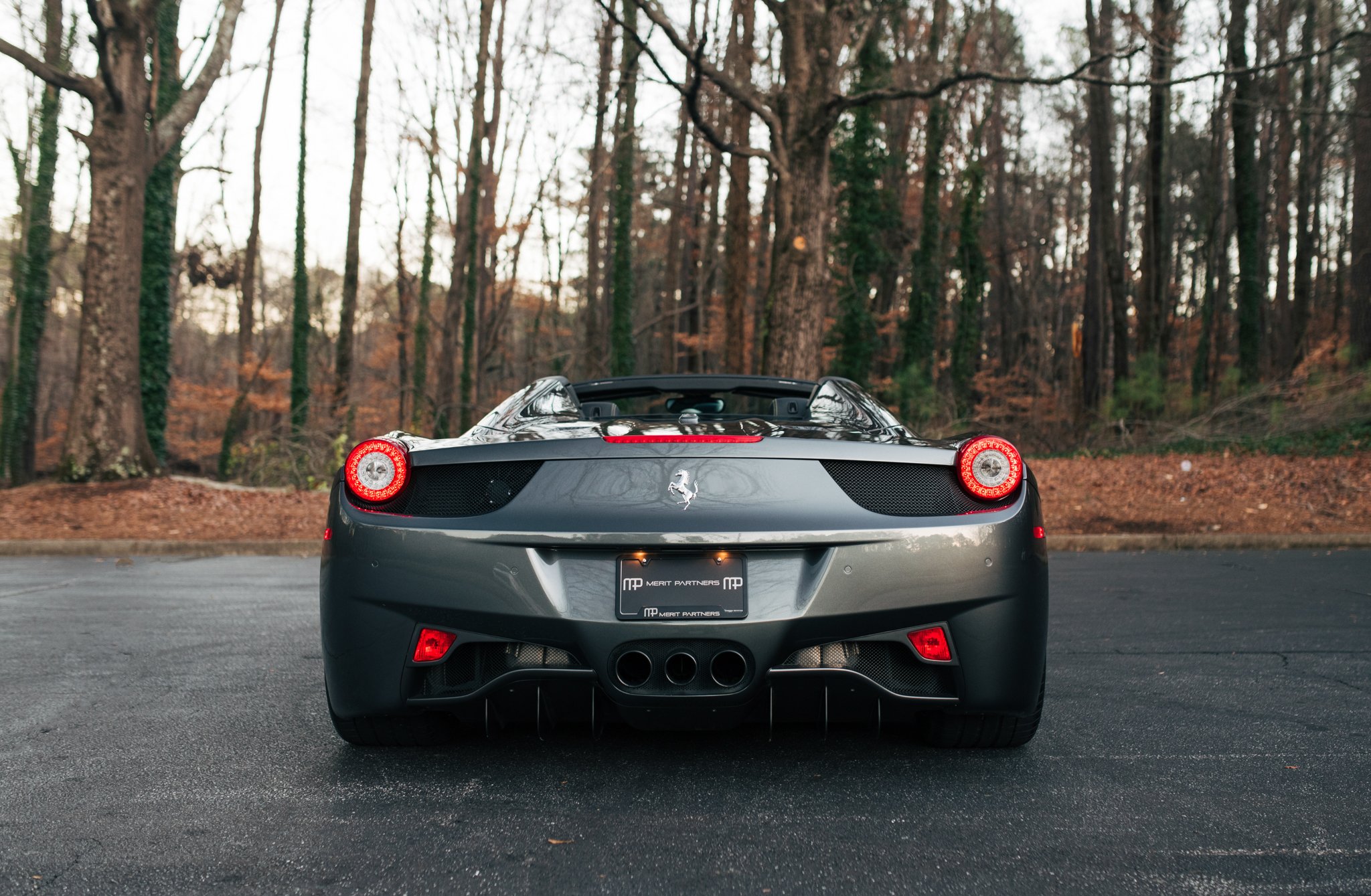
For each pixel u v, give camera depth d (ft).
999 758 9.11
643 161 102.47
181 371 146.10
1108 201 74.79
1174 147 118.52
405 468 8.21
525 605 7.69
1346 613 17.38
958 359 90.68
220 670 13.12
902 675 8.09
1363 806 7.75
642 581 7.70
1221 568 24.06
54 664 13.52
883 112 90.68
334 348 132.46
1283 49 63.36
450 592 7.86
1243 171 65.98
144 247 53.01
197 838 7.13
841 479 8.08
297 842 7.05
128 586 22.12
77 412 39.34
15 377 76.13
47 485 38.78
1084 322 97.66
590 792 8.13
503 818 7.53
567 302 122.72
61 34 61.41
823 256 38.73
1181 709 10.89
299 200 84.28
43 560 28.32
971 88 90.38
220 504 36.29
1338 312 103.24
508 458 8.05
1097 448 53.93
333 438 48.01
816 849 6.90
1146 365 57.88
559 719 8.31
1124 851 6.84
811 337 38.45
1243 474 37.45
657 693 7.65
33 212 74.90
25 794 8.15
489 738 9.72
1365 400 45.24
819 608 7.70
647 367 139.74
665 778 8.51
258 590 21.50
